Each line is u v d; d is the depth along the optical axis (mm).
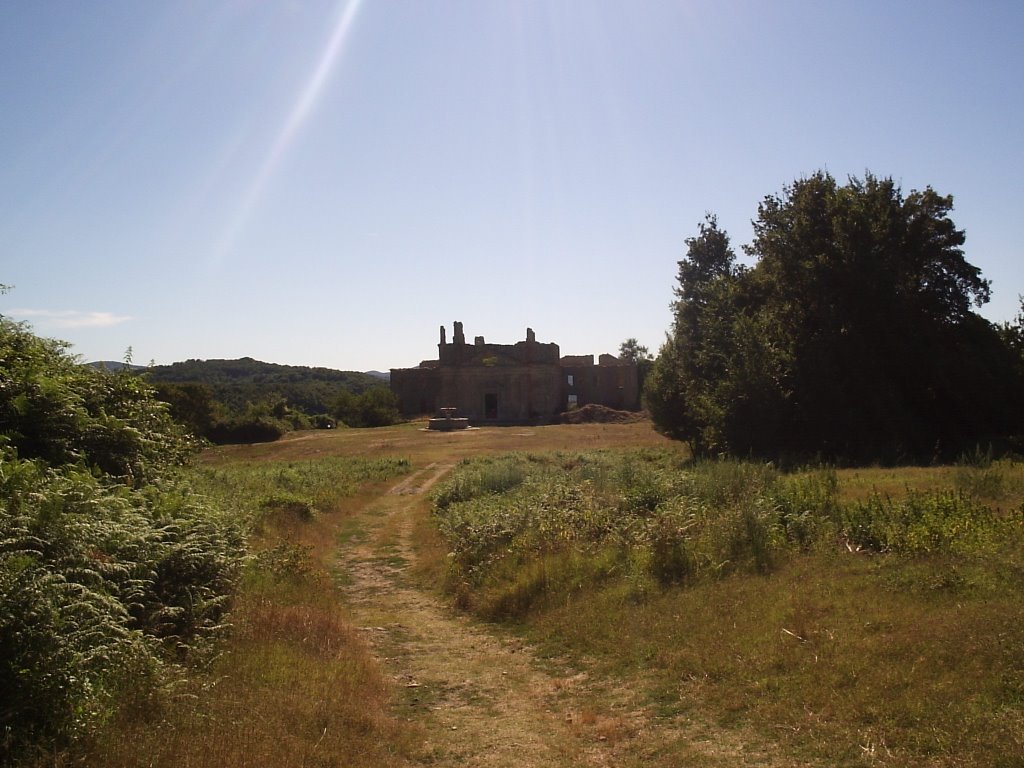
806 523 13789
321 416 97250
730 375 35031
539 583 14445
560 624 12406
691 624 10727
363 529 25906
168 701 6875
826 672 8117
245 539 13344
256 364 193875
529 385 103312
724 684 8672
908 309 34781
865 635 8719
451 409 88438
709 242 53875
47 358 14656
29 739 5668
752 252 41844
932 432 34906
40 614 6121
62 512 8086
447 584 16531
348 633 11867
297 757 6672
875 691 7453
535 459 45156
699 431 40406
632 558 14273
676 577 13055
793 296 36781
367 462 49094
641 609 11961
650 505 19141
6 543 6891
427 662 11367
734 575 12422
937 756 6203
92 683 6395
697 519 14914
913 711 6930
